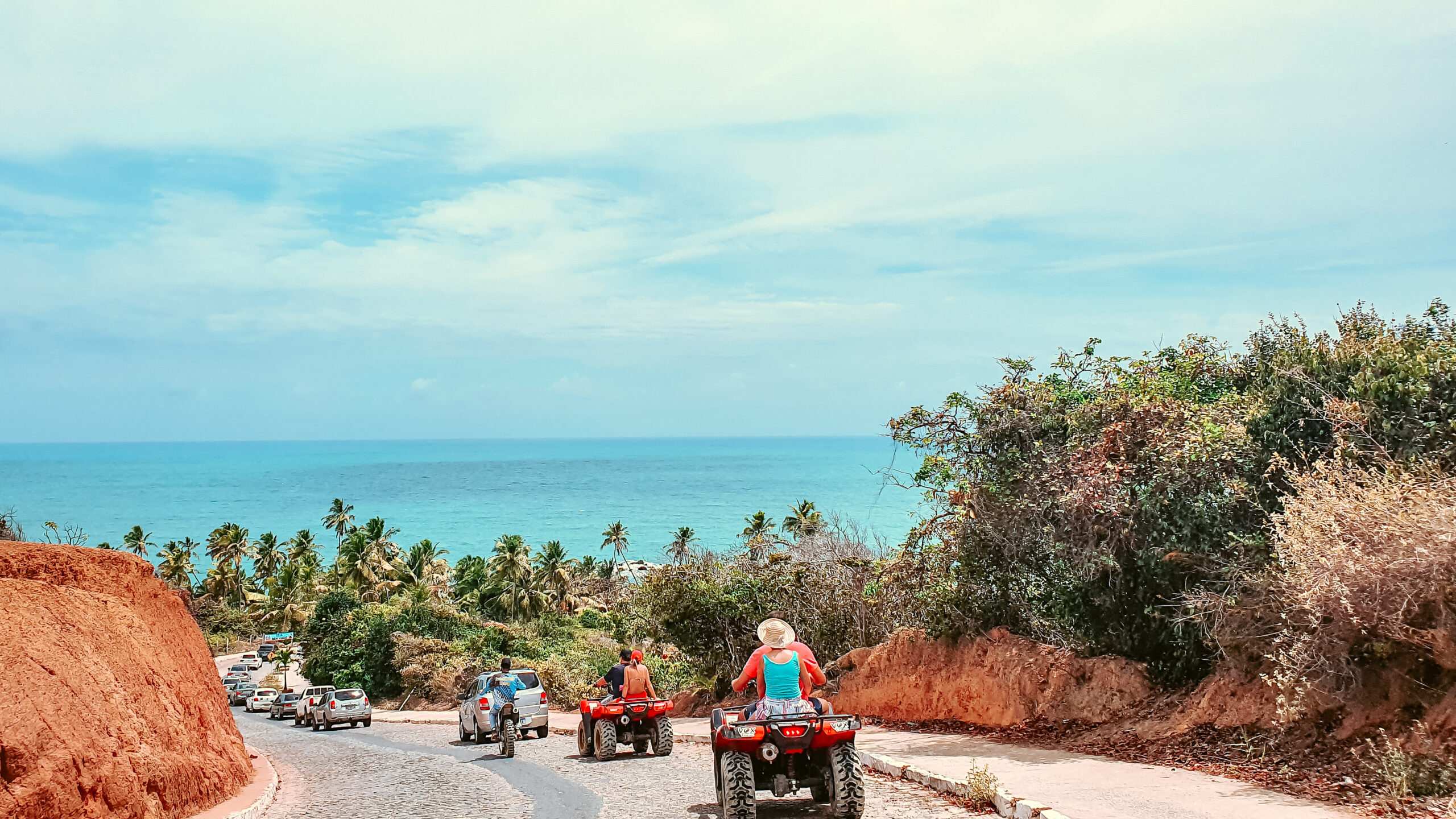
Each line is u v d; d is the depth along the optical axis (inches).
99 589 440.8
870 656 672.4
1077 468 491.5
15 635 347.3
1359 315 512.1
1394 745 331.0
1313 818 294.8
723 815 343.9
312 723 1491.1
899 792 403.9
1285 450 463.8
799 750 340.5
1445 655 329.1
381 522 4249.5
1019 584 579.2
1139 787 354.9
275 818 428.5
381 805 457.1
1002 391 551.8
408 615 2491.4
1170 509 477.7
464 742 877.2
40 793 303.0
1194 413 489.7
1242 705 415.5
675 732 740.0
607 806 414.6
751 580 930.1
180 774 394.6
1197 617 434.0
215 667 528.7
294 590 4109.3
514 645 2400.3
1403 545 333.4
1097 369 556.1
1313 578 358.6
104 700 368.5
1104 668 508.7
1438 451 405.1
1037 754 454.6
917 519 610.5
